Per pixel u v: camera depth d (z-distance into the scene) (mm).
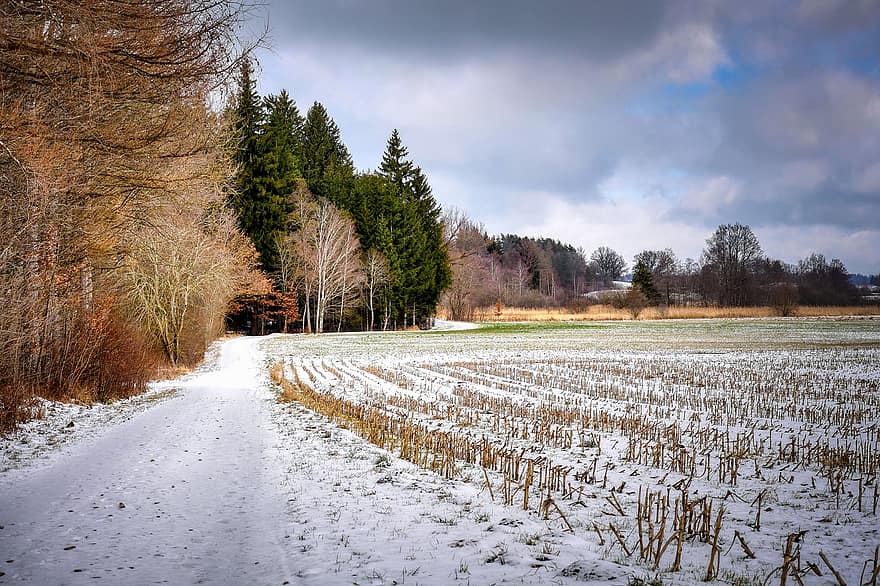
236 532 6090
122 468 8914
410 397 18219
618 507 6891
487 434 12445
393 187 76188
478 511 6949
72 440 11367
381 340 51469
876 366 25891
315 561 5219
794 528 6523
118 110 10641
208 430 12766
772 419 14086
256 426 13430
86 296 18016
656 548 5785
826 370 24578
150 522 6367
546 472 8242
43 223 12711
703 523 6055
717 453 10586
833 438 11742
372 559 5266
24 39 8617
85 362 17578
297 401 17797
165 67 9891
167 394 20922
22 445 10758
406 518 6637
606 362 29625
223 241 36375
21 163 9656
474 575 4820
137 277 28438
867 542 6031
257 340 52406
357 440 11695
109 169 12148
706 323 68062
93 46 8719
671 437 11664
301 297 67375
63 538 5793
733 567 5293
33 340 14633
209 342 42906
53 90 9609
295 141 78312
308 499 7410
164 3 9219
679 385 20641
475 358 33688
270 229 61219
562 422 13820
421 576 4812
